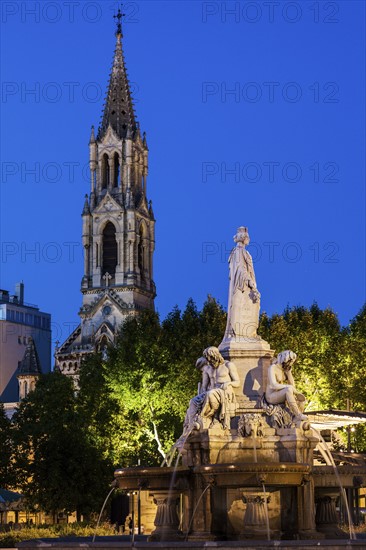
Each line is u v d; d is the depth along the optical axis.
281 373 39.16
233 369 39.47
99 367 107.00
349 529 37.69
